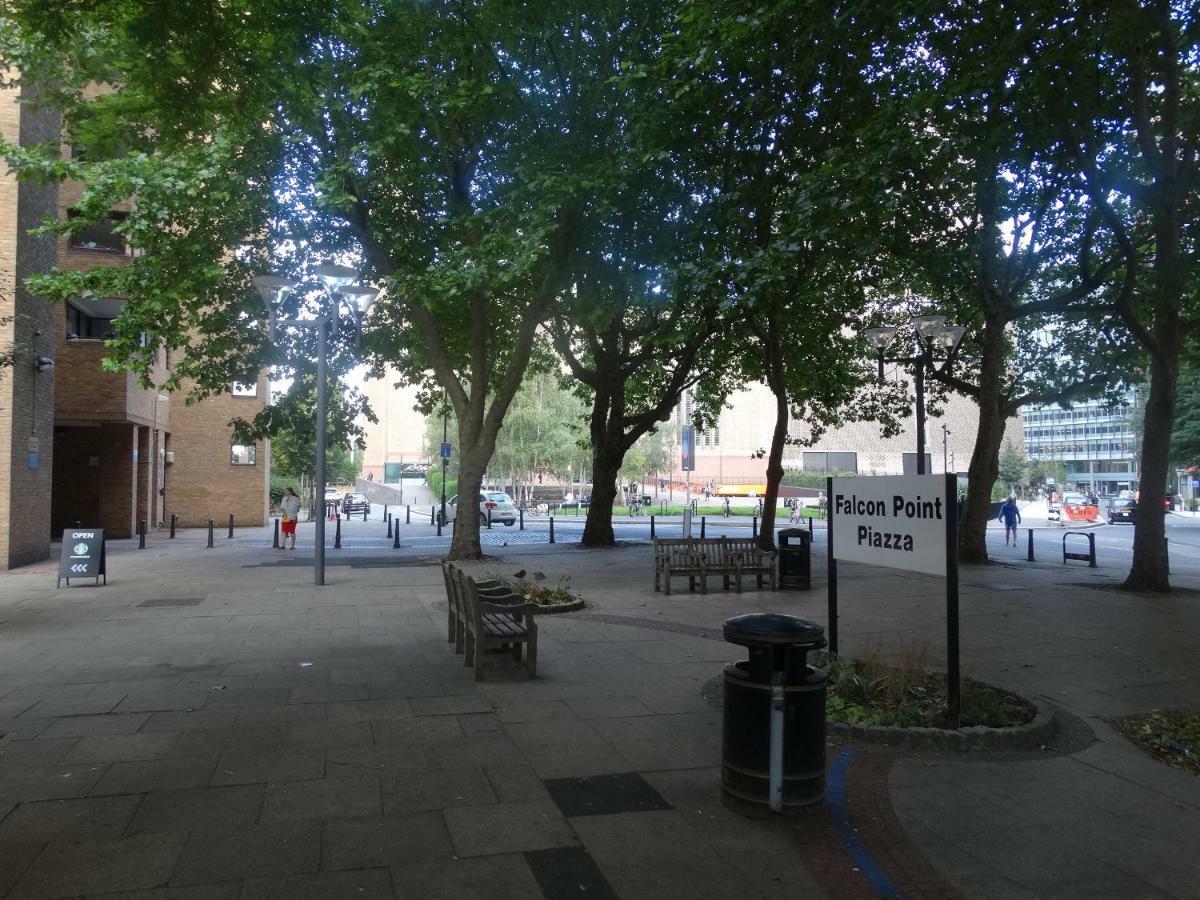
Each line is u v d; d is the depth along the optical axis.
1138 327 13.98
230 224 15.20
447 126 14.59
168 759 5.15
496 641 7.50
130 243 14.27
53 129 18.03
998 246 16.45
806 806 4.34
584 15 14.77
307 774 4.91
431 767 5.06
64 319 22.97
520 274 13.87
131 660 7.96
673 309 17.78
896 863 3.89
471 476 17.38
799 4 9.32
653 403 26.47
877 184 10.52
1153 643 9.33
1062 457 135.88
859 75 12.13
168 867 3.70
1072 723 6.30
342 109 13.33
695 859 3.88
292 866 3.73
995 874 3.80
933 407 23.06
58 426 25.72
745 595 12.88
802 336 20.52
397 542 21.72
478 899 3.46
